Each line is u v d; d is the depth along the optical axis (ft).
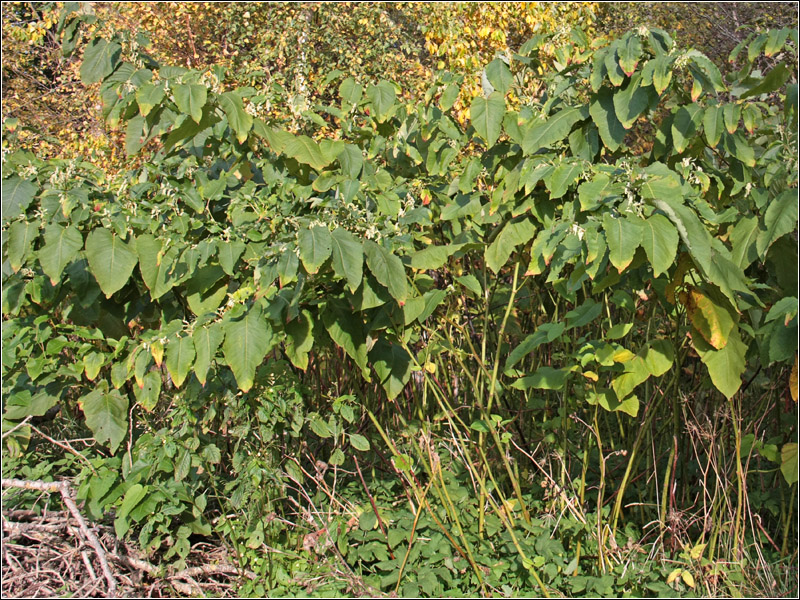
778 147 10.14
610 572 9.36
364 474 12.26
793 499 9.98
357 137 11.64
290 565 9.68
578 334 12.12
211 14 28.35
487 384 12.08
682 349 10.02
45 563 9.14
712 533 9.46
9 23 26.45
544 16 23.98
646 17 30.01
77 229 9.16
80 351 9.34
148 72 10.48
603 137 9.62
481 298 11.43
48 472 10.52
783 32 8.77
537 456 11.93
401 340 9.46
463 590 9.27
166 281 9.34
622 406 9.15
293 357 9.59
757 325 9.59
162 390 11.29
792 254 9.25
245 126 9.82
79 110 27.20
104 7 29.27
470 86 19.63
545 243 9.02
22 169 9.64
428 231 11.03
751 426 10.64
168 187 9.87
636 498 11.00
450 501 10.24
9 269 9.33
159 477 9.44
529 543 9.66
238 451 9.81
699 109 9.33
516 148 10.65
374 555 9.60
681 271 8.76
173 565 9.23
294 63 26.35
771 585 9.00
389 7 30.60
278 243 8.58
